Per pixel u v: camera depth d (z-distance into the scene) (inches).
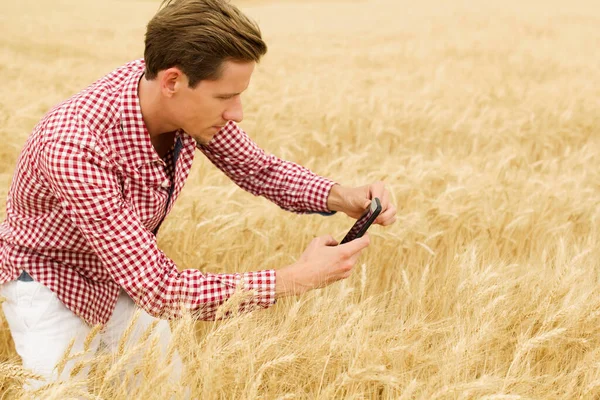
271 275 74.0
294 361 84.1
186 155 77.9
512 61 588.4
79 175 67.1
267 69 507.8
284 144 226.2
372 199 87.4
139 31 908.6
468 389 74.1
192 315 75.7
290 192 93.7
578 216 157.3
